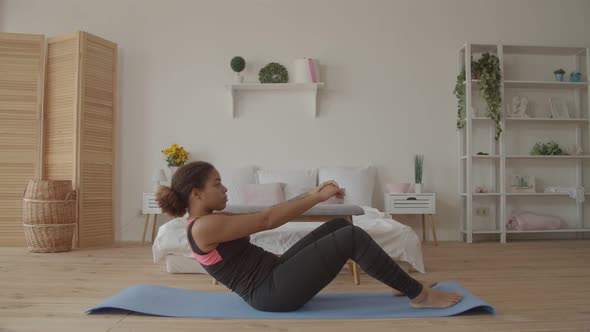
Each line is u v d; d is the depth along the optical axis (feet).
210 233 5.98
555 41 17.40
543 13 17.39
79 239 14.74
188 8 16.87
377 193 16.84
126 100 16.62
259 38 16.89
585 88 17.31
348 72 16.96
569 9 17.21
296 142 16.81
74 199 14.26
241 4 16.92
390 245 10.27
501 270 10.75
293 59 16.94
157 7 16.80
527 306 7.23
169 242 10.32
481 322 6.25
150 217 16.53
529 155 16.31
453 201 16.96
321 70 16.92
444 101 17.08
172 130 16.71
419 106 17.03
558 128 17.28
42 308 7.13
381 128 16.94
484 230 16.48
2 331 5.90
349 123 16.90
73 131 14.87
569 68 17.39
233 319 6.33
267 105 16.83
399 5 17.11
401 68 17.04
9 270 10.66
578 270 10.72
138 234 16.51
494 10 17.29
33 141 15.12
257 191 14.94
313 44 16.97
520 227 16.21
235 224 5.96
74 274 10.21
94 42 15.43
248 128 16.79
